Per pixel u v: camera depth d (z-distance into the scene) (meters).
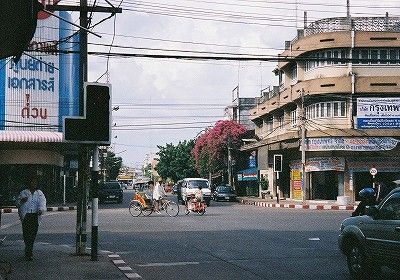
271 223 22.48
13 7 6.45
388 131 38.81
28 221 11.74
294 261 11.94
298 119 43.31
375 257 9.16
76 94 41.47
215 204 43.97
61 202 43.41
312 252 13.44
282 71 49.66
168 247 14.55
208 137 61.81
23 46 7.45
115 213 29.84
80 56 12.88
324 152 40.44
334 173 40.59
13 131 37.25
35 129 39.94
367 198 11.95
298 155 43.69
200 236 17.34
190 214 28.94
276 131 50.59
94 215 11.84
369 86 39.06
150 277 9.95
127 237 17.08
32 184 11.91
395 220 8.80
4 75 39.03
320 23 41.91
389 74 40.06
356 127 39.00
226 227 20.59
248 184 60.16
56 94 40.81
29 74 39.84
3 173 38.19
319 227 20.50
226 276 10.05
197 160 64.50
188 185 40.88
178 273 10.41
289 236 17.28
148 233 18.33
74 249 13.84
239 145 60.91
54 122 40.62
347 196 37.88
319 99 40.44
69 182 50.09
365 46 39.53
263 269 10.86
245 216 27.20
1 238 16.81
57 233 18.58
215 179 71.19
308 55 41.94
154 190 27.97
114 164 109.88
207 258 12.45
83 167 12.94
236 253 13.31
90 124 11.58
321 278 9.82
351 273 9.87
